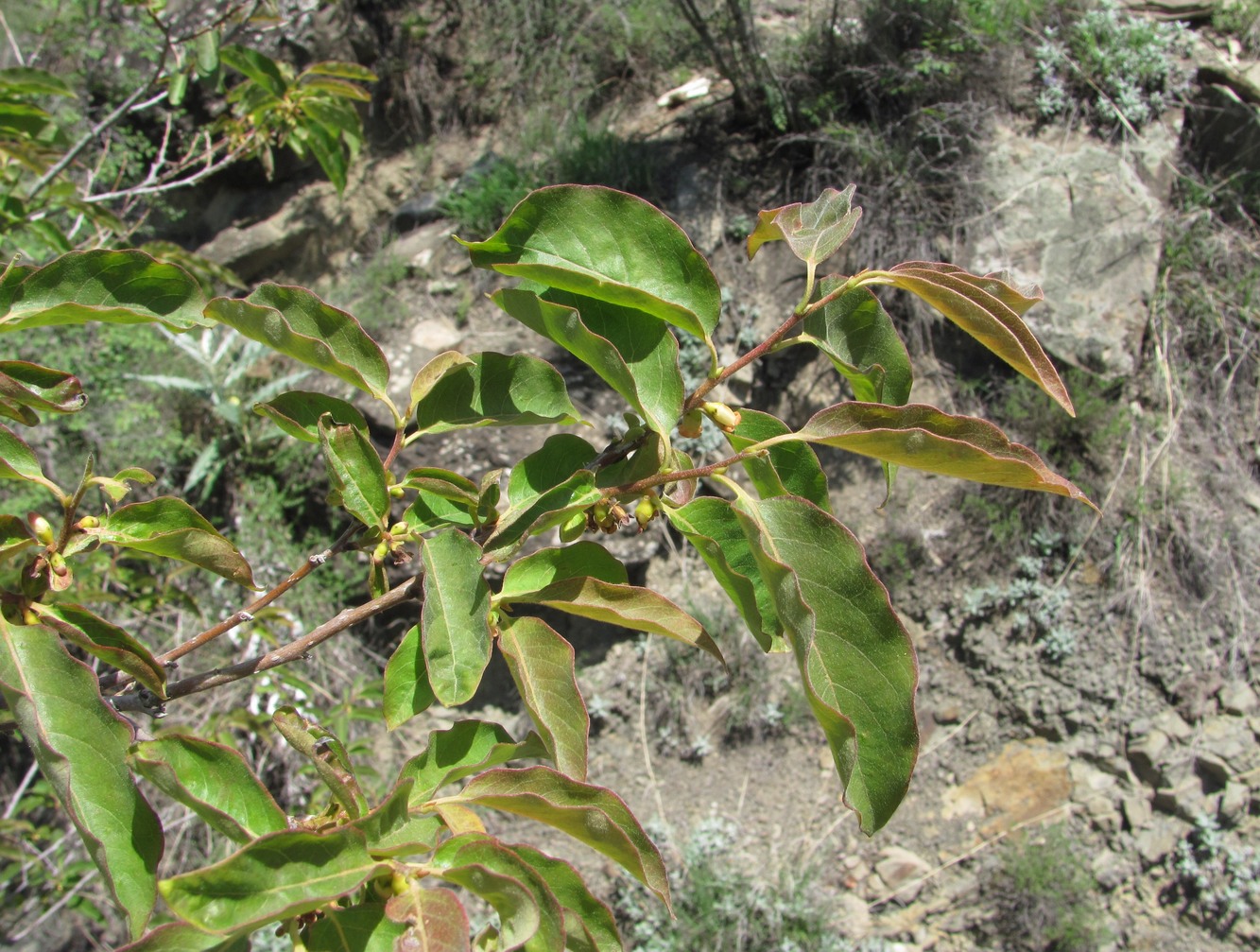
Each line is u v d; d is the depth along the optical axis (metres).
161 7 3.41
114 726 1.10
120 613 4.61
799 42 5.38
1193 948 4.05
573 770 1.26
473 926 4.43
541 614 4.86
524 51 6.18
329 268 6.36
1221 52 5.36
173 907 0.94
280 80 3.45
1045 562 4.61
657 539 4.84
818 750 4.64
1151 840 4.22
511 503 1.45
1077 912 4.13
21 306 1.36
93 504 5.15
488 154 6.07
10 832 4.48
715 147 5.49
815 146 5.20
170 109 6.44
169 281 1.40
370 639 5.05
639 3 5.98
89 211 3.30
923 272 1.25
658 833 4.45
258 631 3.41
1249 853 4.08
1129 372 4.64
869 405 1.18
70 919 4.79
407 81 6.34
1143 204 4.84
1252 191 5.13
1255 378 4.83
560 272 1.27
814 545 1.17
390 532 1.37
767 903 4.22
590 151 5.43
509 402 1.48
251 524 5.07
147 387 5.51
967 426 1.14
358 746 3.56
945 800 4.47
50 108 6.24
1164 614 4.45
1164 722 4.34
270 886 0.99
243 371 5.42
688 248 1.34
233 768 1.14
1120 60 5.14
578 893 1.16
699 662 4.72
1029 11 5.26
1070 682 4.46
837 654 1.15
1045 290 4.74
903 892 4.31
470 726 1.34
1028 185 4.90
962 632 4.66
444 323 5.42
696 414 1.38
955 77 5.00
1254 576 4.48
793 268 5.05
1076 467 4.60
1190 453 4.68
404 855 1.09
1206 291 4.89
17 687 1.09
